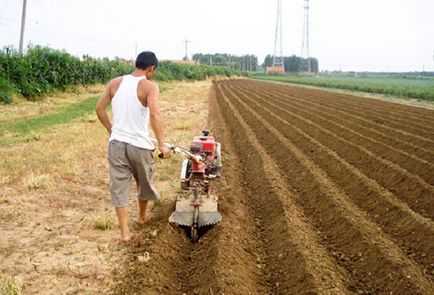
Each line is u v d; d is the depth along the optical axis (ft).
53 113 67.10
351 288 19.12
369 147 46.65
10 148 40.42
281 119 63.87
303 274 18.99
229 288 17.12
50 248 20.52
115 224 23.26
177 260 20.67
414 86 162.40
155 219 24.41
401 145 47.14
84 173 32.94
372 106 93.35
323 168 38.47
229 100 104.63
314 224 26.43
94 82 118.93
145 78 20.08
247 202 30.12
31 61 87.04
